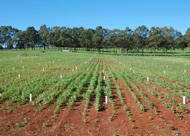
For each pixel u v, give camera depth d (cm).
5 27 11256
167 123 954
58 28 12175
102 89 1639
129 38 9975
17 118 988
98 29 13212
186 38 9362
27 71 2769
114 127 903
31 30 11338
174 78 2248
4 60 4650
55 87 1678
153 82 2028
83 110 1130
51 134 823
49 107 1169
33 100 1305
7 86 1728
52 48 13662
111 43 10556
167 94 1437
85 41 11800
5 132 828
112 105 1211
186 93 1550
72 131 856
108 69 3225
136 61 5159
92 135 822
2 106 1163
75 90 1587
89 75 2362
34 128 876
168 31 9262
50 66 3538
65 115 1045
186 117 1034
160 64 4281
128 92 1571
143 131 865
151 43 9194
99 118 1010
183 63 4594
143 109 1126
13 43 11112
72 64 3950
